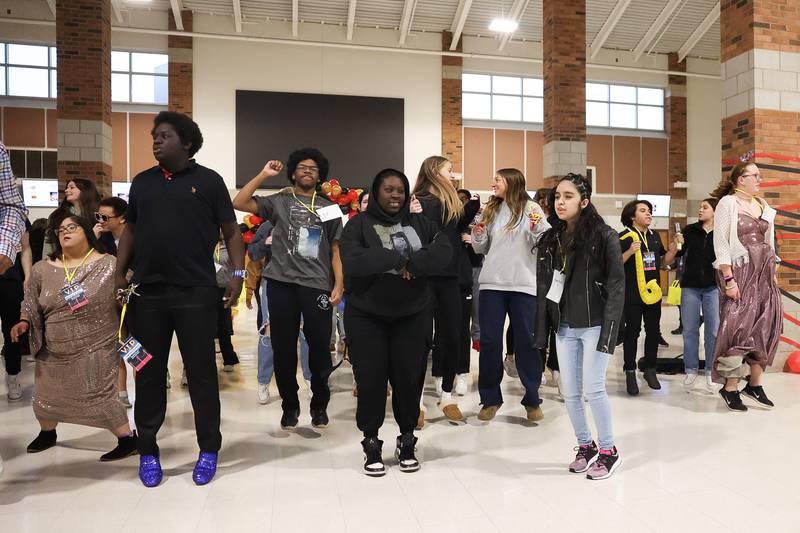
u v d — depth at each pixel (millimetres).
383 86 17547
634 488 2893
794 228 6113
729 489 2877
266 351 4590
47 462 3324
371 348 3051
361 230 3078
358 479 3031
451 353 4109
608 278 2939
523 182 4031
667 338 8688
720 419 4164
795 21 6234
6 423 4129
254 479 3037
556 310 3066
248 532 2434
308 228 3693
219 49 16734
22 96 15898
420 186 4047
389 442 3664
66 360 3277
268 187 17016
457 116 17906
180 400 4789
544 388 5211
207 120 16703
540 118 18812
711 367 4914
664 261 5355
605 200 18922
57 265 3301
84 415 3285
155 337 2996
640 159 19188
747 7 6168
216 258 5551
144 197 2996
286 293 3680
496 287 3967
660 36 18234
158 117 3002
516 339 4039
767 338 4469
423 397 4883
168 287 2975
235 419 4207
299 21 17047
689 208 19438
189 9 16422
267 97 16922
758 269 4465
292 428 3969
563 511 2633
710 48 19016
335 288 3797
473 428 3967
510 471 3137
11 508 2688
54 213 3400
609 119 19125
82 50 10727
